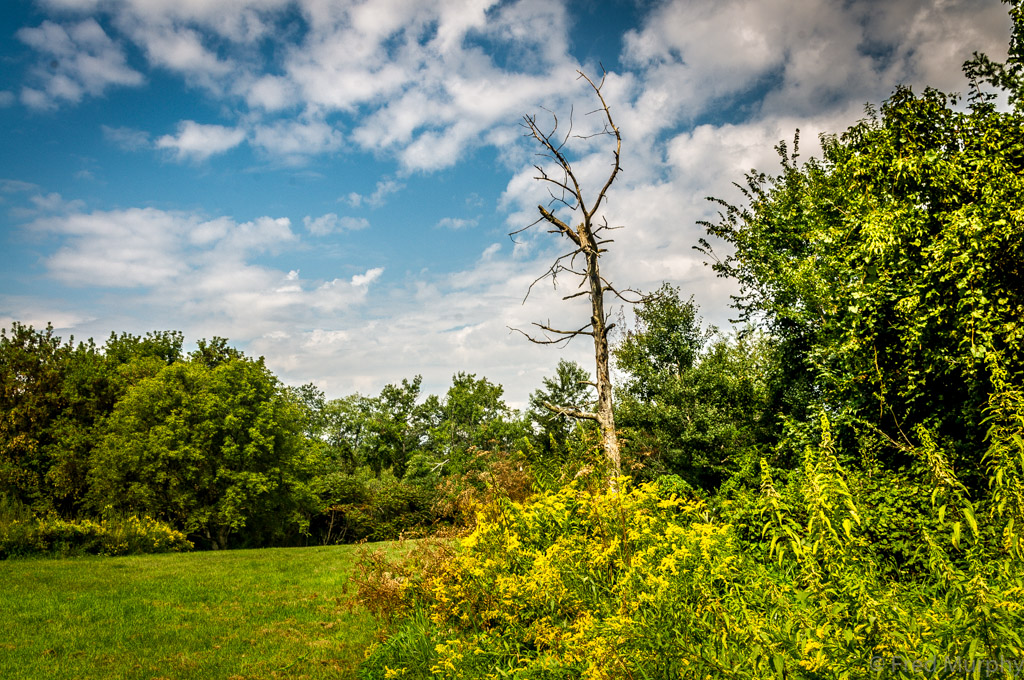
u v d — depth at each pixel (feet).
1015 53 33.01
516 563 20.44
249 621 26.91
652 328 73.36
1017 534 14.15
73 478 92.84
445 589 21.26
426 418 194.08
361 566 28.32
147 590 34.73
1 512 58.70
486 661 16.37
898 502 17.95
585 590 17.75
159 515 89.25
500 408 184.14
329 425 196.24
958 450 24.64
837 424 32.01
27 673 20.31
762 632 11.12
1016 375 23.53
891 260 30.27
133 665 20.99
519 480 27.25
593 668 12.51
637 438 63.67
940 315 26.94
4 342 99.86
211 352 127.95
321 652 21.67
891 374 29.60
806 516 17.98
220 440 96.07
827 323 35.60
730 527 19.43
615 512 21.22
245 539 103.55
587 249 34.88
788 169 56.95
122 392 103.24
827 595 12.75
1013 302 24.70
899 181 31.71
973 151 29.58
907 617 10.76
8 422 91.81
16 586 36.01
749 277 54.95
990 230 25.16
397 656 18.95
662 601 13.03
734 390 67.36
